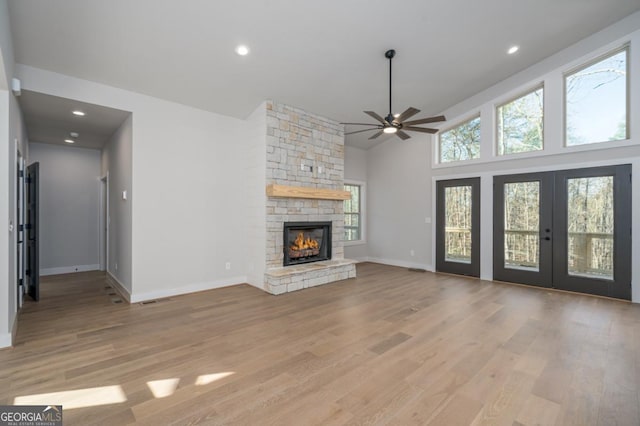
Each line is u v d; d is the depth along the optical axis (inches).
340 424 67.4
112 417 69.6
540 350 104.1
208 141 187.6
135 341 111.3
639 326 126.8
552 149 187.2
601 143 170.4
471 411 71.9
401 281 211.5
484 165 217.8
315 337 115.1
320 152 218.8
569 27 159.8
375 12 126.8
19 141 142.2
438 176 244.5
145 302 159.5
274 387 81.9
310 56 150.0
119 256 186.5
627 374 88.5
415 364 94.3
